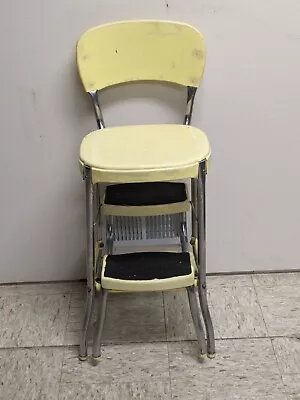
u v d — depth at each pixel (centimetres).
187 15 162
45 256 201
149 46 163
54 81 170
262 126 178
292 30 164
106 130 161
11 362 173
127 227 192
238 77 170
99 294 175
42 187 188
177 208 171
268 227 197
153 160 143
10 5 159
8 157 182
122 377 167
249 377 165
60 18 162
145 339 179
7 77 169
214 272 202
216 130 179
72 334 182
